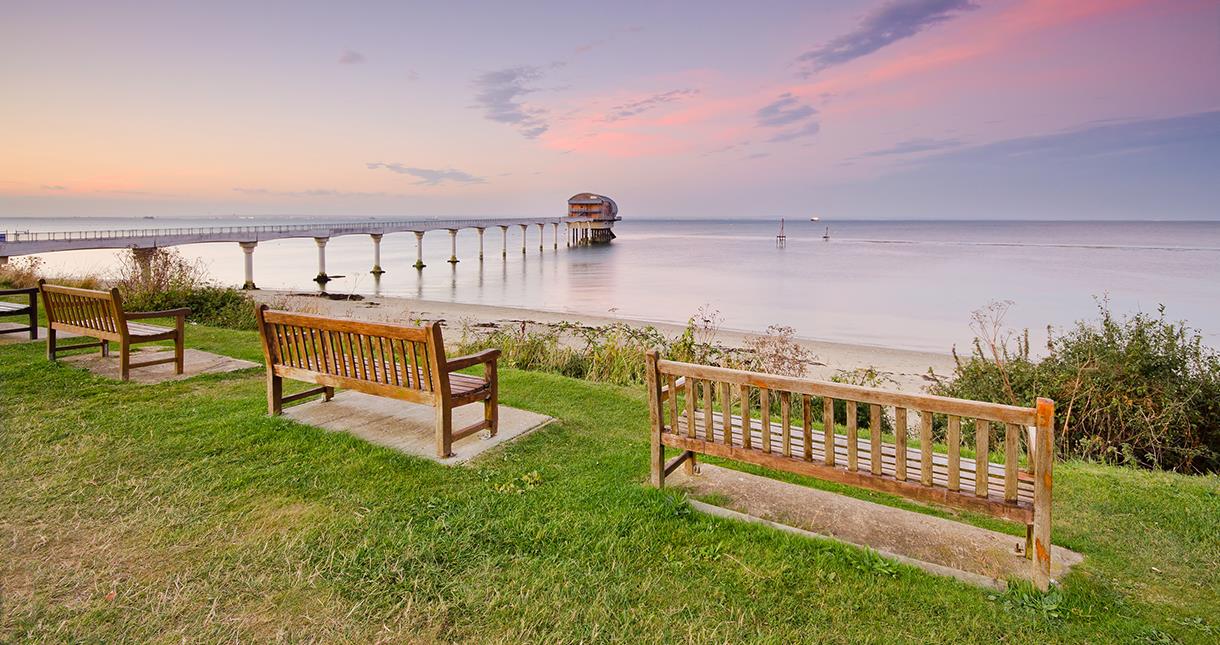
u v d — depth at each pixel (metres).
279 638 2.71
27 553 3.32
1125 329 8.27
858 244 108.81
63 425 5.40
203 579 3.13
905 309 30.72
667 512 3.99
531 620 2.88
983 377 8.26
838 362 16.48
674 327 23.17
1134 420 6.65
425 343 4.83
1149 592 3.27
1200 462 6.68
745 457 4.05
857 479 3.66
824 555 3.51
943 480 3.54
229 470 4.50
